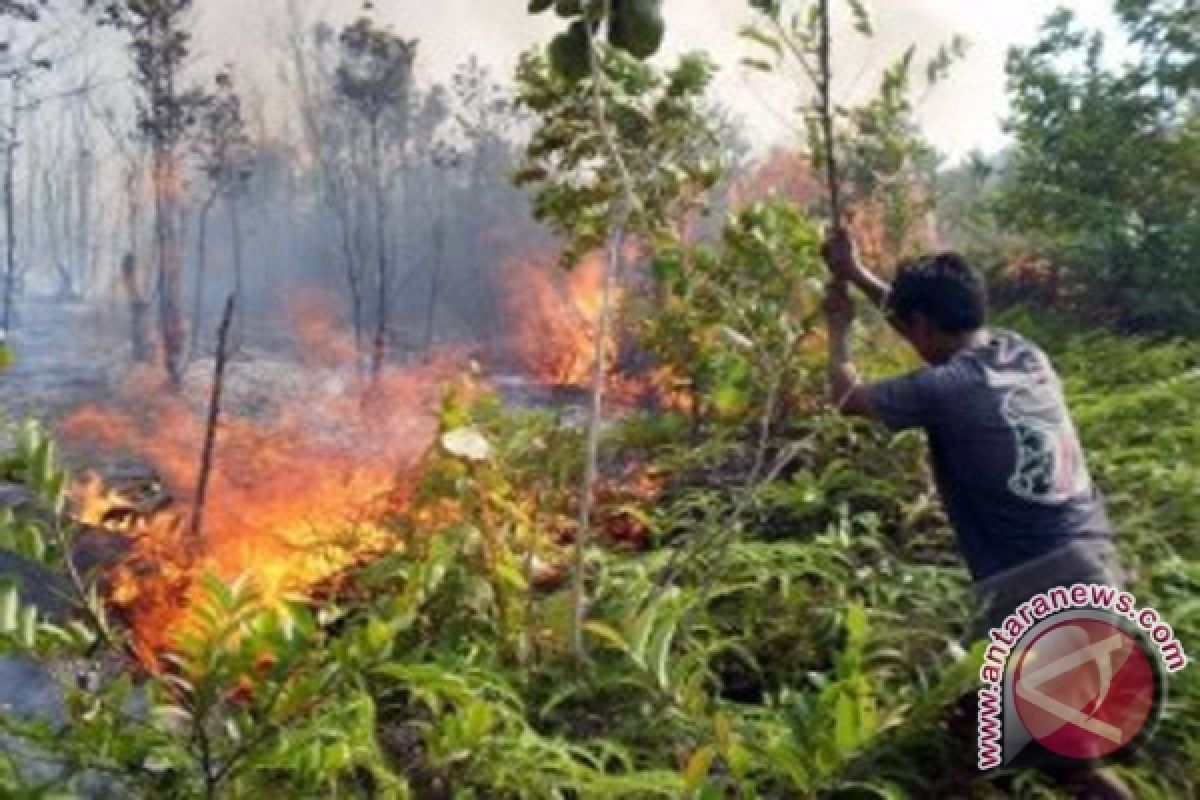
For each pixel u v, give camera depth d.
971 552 3.31
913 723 3.15
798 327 4.42
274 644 2.76
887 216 7.32
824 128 3.86
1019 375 3.30
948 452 3.30
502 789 3.09
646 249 5.17
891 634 3.76
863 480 5.05
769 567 4.29
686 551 4.06
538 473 4.41
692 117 4.16
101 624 3.01
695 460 5.42
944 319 3.43
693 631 4.01
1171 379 6.39
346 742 2.91
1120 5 9.12
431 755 2.99
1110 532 3.35
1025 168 9.52
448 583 3.64
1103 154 9.10
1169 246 8.62
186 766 2.79
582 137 4.13
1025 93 9.40
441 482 3.78
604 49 3.93
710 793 2.82
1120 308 9.05
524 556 4.07
